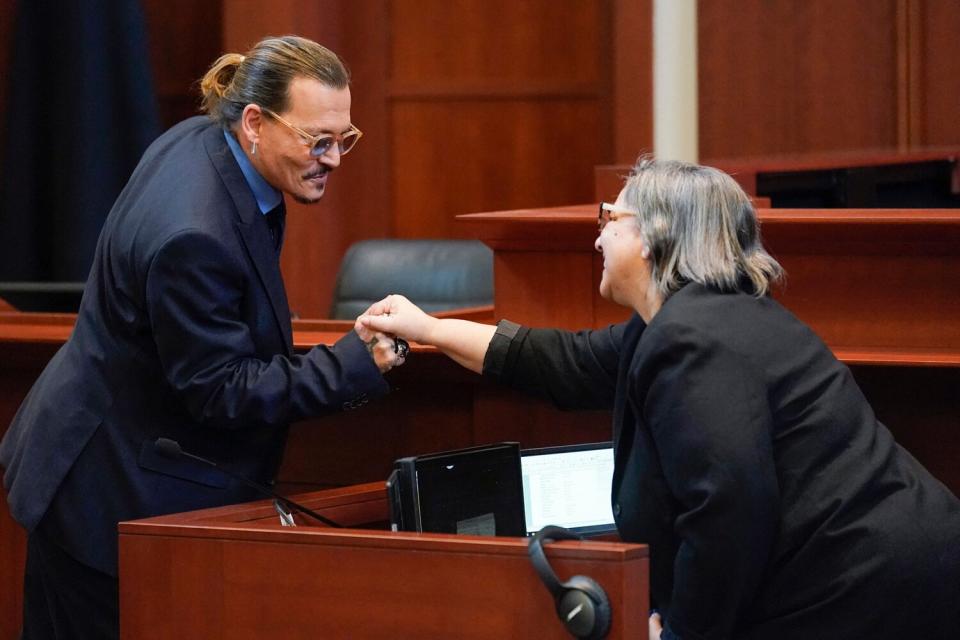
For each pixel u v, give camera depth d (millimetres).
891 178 11062
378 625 4375
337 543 4410
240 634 4566
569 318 5969
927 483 4594
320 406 5059
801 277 5699
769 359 4434
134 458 5156
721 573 4242
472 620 4250
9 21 11445
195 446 5219
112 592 5270
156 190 5035
